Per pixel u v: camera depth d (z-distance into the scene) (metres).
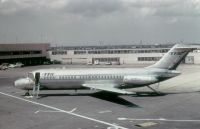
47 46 138.88
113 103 41.16
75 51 136.88
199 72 88.94
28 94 48.84
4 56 112.56
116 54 132.00
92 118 32.59
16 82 47.12
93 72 46.88
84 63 135.62
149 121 30.91
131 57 130.38
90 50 135.38
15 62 124.81
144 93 49.78
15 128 28.86
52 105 40.25
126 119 31.92
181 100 42.97
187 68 105.12
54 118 32.84
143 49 128.62
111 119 32.00
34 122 31.14
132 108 37.59
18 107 39.28
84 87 47.31
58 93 50.81
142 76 45.69
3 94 50.72
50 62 134.12
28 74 47.31
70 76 46.44
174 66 46.88
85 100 43.66
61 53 138.50
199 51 126.00
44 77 46.28
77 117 33.19
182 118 32.06
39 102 42.66
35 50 129.62
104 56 133.50
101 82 46.44
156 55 126.81
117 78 46.38
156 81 45.84
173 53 46.47
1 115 34.59
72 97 46.47
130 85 46.47
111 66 113.81
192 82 64.94
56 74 46.56
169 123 30.03
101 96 47.00
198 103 40.50
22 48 121.56
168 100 43.03
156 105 39.31
